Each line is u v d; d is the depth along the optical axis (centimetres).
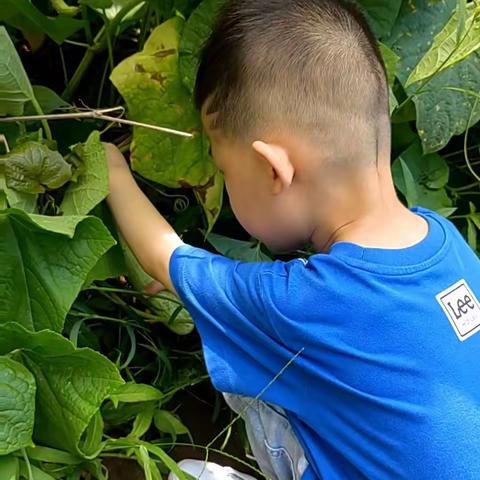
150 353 98
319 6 78
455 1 97
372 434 75
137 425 86
